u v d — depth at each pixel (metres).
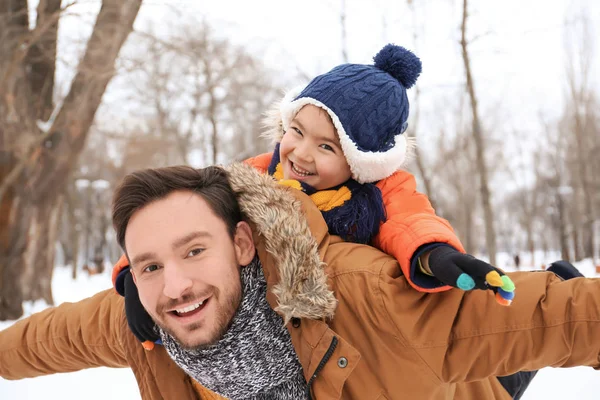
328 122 2.00
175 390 1.77
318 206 1.93
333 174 1.99
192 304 1.45
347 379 1.58
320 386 1.53
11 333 2.15
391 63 2.21
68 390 4.45
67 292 15.49
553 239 46.16
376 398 1.56
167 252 1.45
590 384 4.05
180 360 1.58
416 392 1.54
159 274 1.47
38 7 8.41
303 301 1.50
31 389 4.50
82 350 2.04
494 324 1.47
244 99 19.19
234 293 1.51
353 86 2.02
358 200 1.89
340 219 1.84
